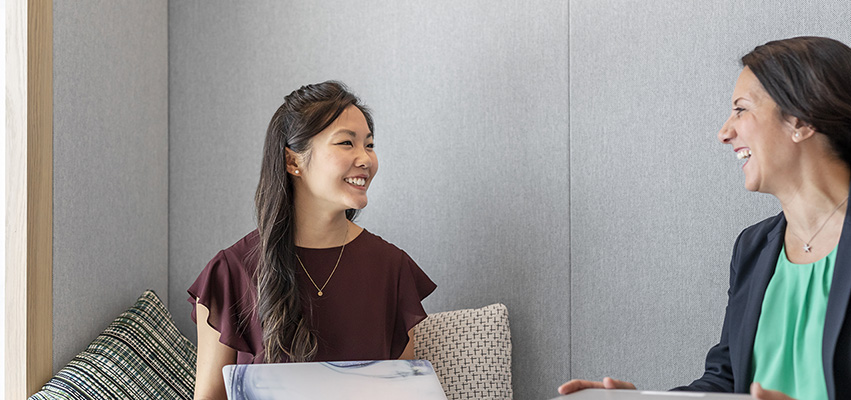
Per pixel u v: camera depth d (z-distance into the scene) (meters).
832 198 1.36
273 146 1.82
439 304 2.23
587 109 2.12
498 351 2.04
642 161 2.08
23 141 1.83
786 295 1.39
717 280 2.01
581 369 2.12
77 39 2.01
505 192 2.18
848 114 1.31
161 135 2.42
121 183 2.21
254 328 1.78
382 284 1.87
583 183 2.12
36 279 1.85
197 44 2.43
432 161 2.24
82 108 2.03
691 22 2.04
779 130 1.38
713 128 2.02
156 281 2.39
